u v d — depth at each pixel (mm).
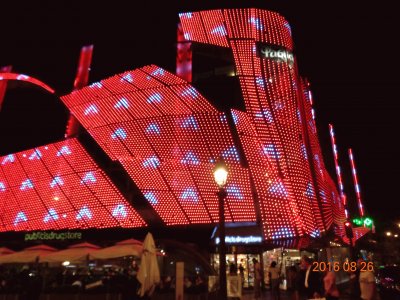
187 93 41438
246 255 36844
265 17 49656
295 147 42250
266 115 42000
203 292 22281
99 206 40656
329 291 14648
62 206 42750
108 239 39188
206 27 49094
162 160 39375
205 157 38375
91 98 46781
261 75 44375
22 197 45750
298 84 48719
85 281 25016
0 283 24188
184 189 38062
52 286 23266
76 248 28500
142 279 18250
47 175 45156
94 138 43844
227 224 36375
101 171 41812
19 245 42969
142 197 39094
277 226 36594
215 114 39562
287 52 48281
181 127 39781
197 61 49219
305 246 37188
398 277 22797
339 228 48125
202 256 32125
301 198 39531
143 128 41188
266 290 36094
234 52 45562
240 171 37906
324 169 53031
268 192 37906
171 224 37469
